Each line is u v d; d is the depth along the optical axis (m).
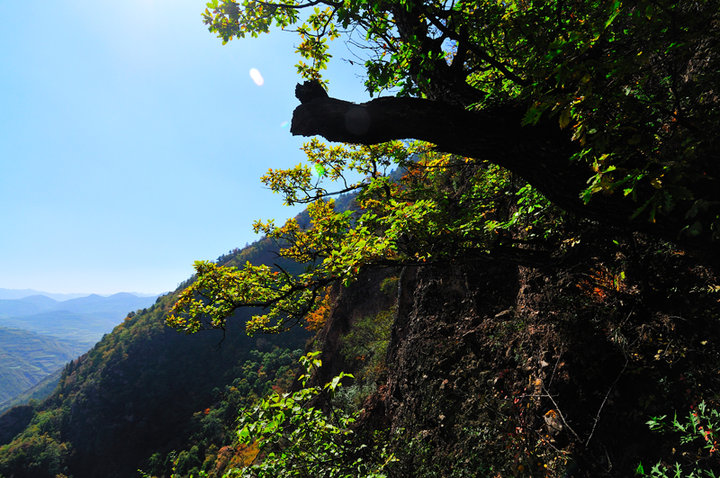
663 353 3.50
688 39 1.52
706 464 2.72
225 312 5.50
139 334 150.88
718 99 2.02
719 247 1.88
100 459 115.81
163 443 114.25
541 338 5.28
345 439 4.35
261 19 3.80
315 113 2.75
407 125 2.63
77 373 157.75
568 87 1.74
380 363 13.54
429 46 3.02
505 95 2.64
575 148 2.34
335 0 3.31
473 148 2.67
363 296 24.58
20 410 147.12
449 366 7.36
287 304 6.16
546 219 4.54
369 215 4.33
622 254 4.07
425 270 10.05
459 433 6.05
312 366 3.06
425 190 5.41
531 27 2.09
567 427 4.16
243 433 2.93
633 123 1.68
